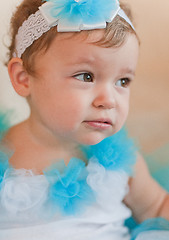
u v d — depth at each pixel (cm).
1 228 88
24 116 143
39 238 87
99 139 89
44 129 95
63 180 93
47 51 87
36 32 90
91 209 94
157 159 137
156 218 107
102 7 87
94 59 83
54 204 91
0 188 91
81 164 97
